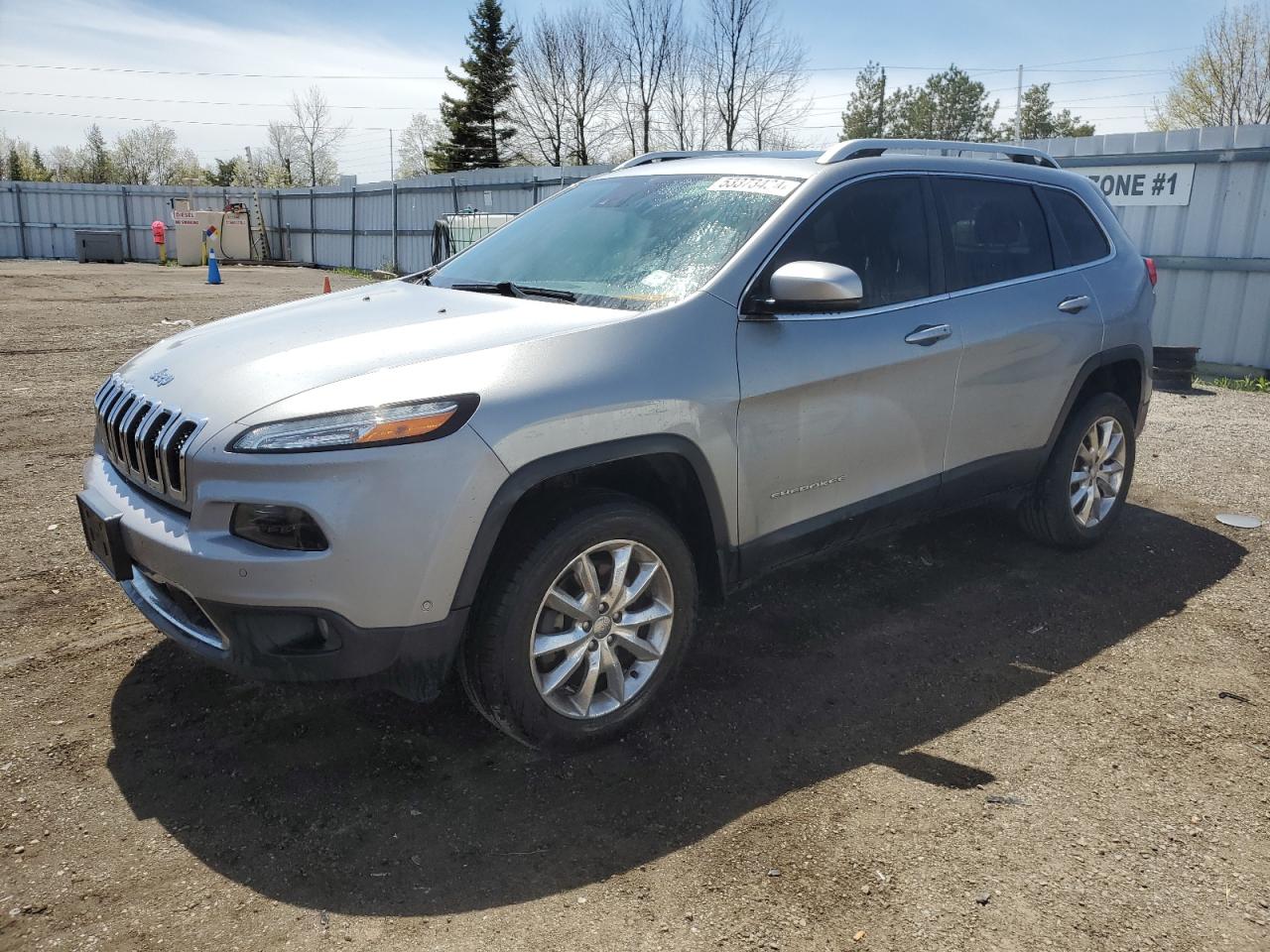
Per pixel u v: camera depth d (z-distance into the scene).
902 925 2.29
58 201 36.00
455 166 54.38
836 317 3.43
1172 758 3.03
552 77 51.28
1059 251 4.44
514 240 4.02
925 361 3.66
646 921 2.29
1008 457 4.19
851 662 3.62
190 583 2.56
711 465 3.06
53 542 4.64
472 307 3.26
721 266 3.25
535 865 2.48
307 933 2.23
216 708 3.19
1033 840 2.61
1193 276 10.47
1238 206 10.03
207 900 2.33
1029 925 2.30
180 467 2.63
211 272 23.88
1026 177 4.39
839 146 3.75
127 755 2.92
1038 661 3.67
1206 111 35.12
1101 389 4.79
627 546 2.91
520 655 2.72
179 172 74.06
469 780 2.84
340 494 2.45
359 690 2.63
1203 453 6.84
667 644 3.07
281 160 63.22
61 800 2.69
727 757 2.99
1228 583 4.43
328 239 32.81
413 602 2.54
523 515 2.83
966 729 3.18
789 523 3.38
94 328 12.84
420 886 2.40
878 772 2.93
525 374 2.71
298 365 2.77
